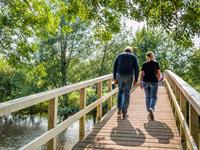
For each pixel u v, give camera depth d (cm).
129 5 738
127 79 784
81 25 3834
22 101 317
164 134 659
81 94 620
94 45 4009
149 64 831
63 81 3891
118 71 792
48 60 3781
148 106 829
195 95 360
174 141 604
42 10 1083
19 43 1124
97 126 729
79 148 550
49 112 427
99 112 805
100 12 818
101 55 4141
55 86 3859
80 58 4038
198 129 393
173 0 667
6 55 1128
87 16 823
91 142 590
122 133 664
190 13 668
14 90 2848
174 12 674
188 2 666
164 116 866
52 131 416
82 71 4125
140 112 925
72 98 3566
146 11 702
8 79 2795
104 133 662
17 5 1060
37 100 357
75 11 833
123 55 793
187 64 4775
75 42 3956
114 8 767
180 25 679
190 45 693
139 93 1395
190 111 396
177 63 4841
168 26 683
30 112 3164
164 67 4841
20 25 1080
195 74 4659
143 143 589
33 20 1072
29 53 1155
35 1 1075
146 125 745
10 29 1107
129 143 588
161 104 1088
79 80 4106
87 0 801
